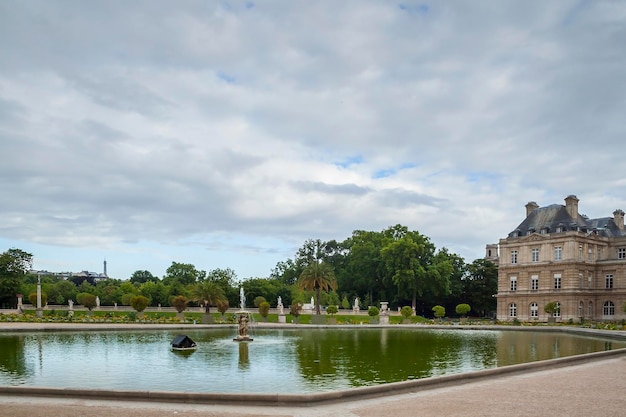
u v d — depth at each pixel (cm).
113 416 1448
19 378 2256
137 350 3325
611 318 9312
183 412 1502
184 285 12094
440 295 11500
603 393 1773
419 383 1856
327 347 3622
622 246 9794
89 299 8488
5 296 9469
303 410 1527
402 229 12262
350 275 12669
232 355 3083
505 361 2855
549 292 9438
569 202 9831
